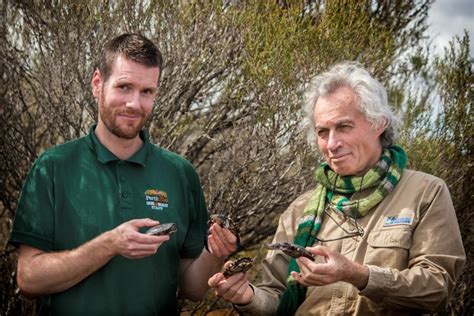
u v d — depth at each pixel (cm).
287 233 302
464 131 579
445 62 615
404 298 253
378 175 278
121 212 271
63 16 505
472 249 614
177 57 515
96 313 265
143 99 271
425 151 550
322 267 245
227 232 268
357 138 276
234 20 505
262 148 489
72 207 270
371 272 251
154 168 287
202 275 293
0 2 543
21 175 547
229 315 574
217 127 545
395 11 606
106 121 272
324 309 273
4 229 577
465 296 621
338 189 288
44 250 269
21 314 546
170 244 283
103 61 275
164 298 280
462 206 606
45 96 535
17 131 533
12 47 542
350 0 529
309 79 480
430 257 260
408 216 267
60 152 279
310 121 300
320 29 499
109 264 268
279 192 518
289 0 538
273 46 488
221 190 511
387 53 539
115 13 510
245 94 504
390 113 285
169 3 512
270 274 299
